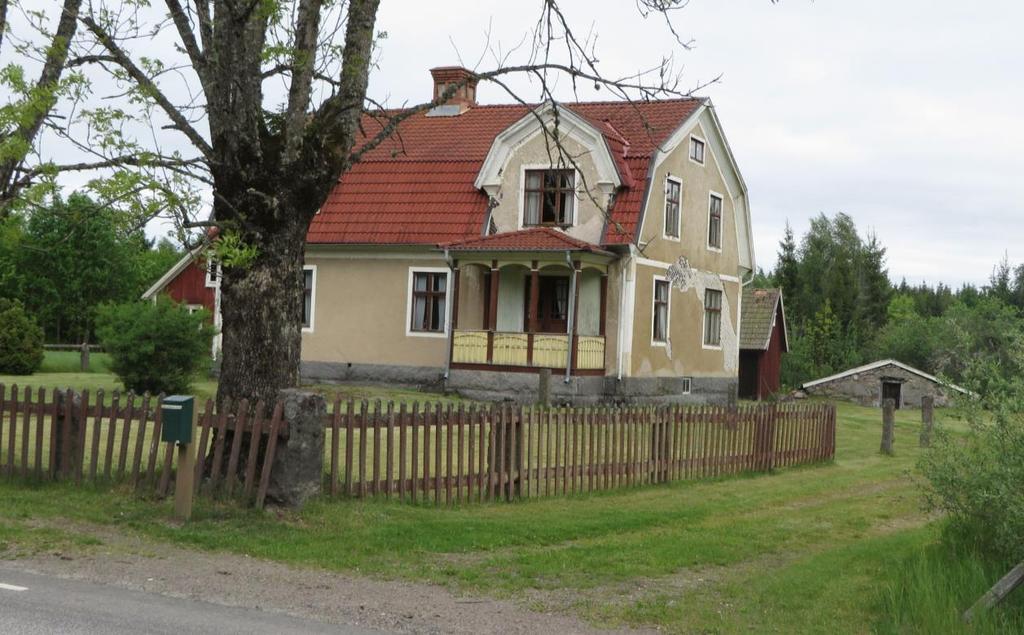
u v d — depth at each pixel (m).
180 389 25.62
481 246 27.56
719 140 33.53
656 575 9.59
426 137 32.88
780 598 8.80
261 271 11.83
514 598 8.50
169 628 7.09
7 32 11.56
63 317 56.75
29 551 9.21
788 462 20.02
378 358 30.47
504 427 13.64
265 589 8.38
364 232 30.39
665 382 30.72
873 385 42.66
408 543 10.30
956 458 10.02
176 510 10.63
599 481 15.29
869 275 81.06
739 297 35.75
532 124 29.25
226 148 11.68
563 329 29.47
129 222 10.92
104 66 11.98
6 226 11.94
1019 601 8.51
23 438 12.28
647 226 29.03
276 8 11.06
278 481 11.02
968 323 50.06
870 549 11.15
